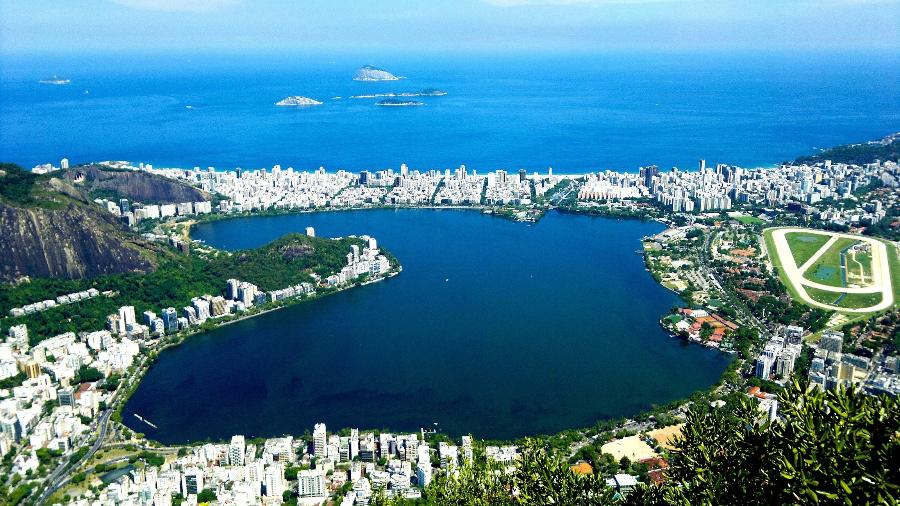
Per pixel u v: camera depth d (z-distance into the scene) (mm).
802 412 40906
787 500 39438
